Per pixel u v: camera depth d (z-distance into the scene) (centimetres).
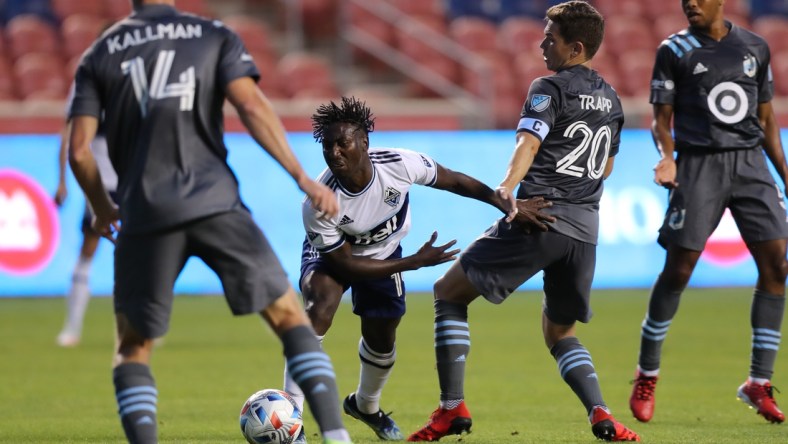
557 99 2016
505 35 7638
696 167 2414
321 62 7131
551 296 2103
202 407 2597
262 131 1492
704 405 2630
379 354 2133
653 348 2395
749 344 3884
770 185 2409
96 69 1522
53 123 5278
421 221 5366
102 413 2531
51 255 5200
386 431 2181
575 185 2045
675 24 8069
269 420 1923
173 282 1516
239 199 1531
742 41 2412
